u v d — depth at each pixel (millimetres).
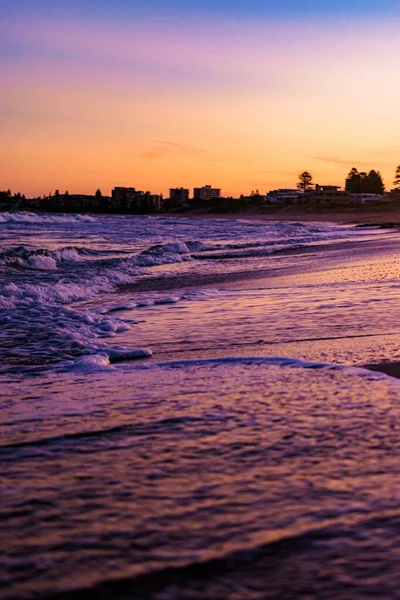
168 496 2158
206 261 21438
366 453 2592
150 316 8531
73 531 1890
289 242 30875
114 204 171125
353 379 4102
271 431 2932
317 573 1627
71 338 6633
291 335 6367
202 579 1607
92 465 2508
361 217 89688
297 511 2012
